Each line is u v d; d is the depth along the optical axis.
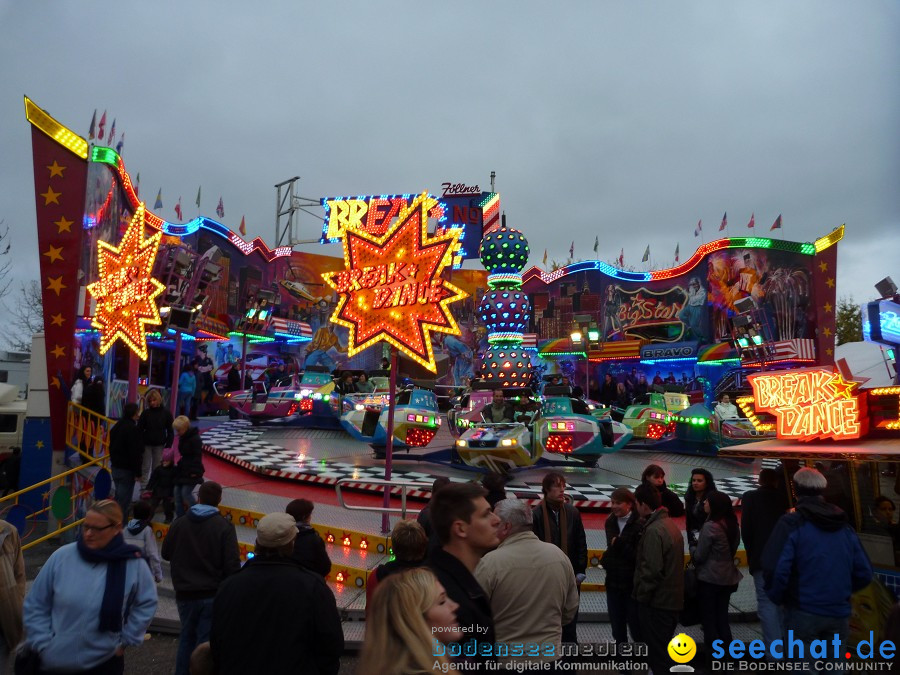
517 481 13.37
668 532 5.23
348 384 20.64
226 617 3.26
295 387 20.61
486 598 2.92
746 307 28.36
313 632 3.30
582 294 37.50
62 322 12.80
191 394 23.09
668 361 35.66
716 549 6.08
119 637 3.89
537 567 3.68
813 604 4.65
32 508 13.07
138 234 11.55
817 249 33.09
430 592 2.16
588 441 14.62
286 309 34.91
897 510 5.97
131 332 11.26
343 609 7.20
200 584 5.22
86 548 3.89
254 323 25.34
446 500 3.10
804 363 30.72
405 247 9.30
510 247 17.73
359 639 6.64
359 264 9.62
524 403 13.79
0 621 4.09
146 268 11.16
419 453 15.89
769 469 6.34
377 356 37.44
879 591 5.61
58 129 12.81
